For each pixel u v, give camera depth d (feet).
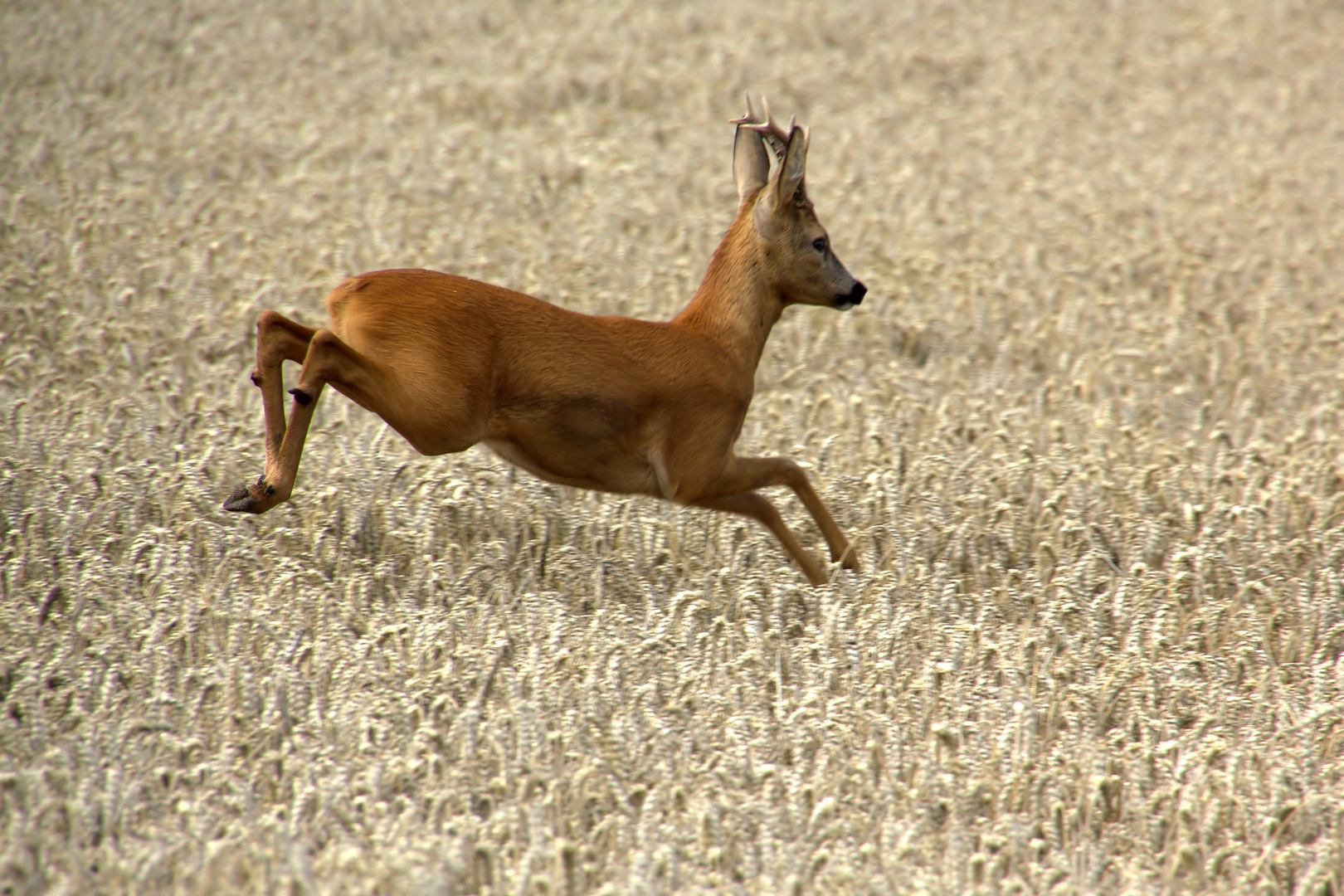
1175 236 141.90
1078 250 138.31
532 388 62.75
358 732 52.31
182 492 70.44
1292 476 84.53
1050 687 59.52
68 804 45.21
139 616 58.90
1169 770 54.49
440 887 42.39
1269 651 65.31
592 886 45.98
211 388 93.25
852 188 152.66
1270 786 52.47
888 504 76.23
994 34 245.65
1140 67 225.76
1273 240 143.54
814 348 107.65
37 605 60.39
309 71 194.70
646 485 68.23
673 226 137.08
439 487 72.84
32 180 136.36
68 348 96.12
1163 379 106.52
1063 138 185.98
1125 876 48.14
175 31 212.23
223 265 118.42
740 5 259.60
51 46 194.80
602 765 50.55
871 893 45.01
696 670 57.41
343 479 76.18
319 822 46.57
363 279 61.41
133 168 146.92
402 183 146.61
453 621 60.70
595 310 111.75
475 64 210.79
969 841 49.06
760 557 69.77
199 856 44.45
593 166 160.97
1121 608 67.31
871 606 65.31
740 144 75.66
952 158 173.47
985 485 81.56
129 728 49.34
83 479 71.97
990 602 67.56
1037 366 109.50
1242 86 219.61
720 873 47.01
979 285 124.67
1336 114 203.62
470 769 50.39
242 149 157.28
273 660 56.80
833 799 47.93
